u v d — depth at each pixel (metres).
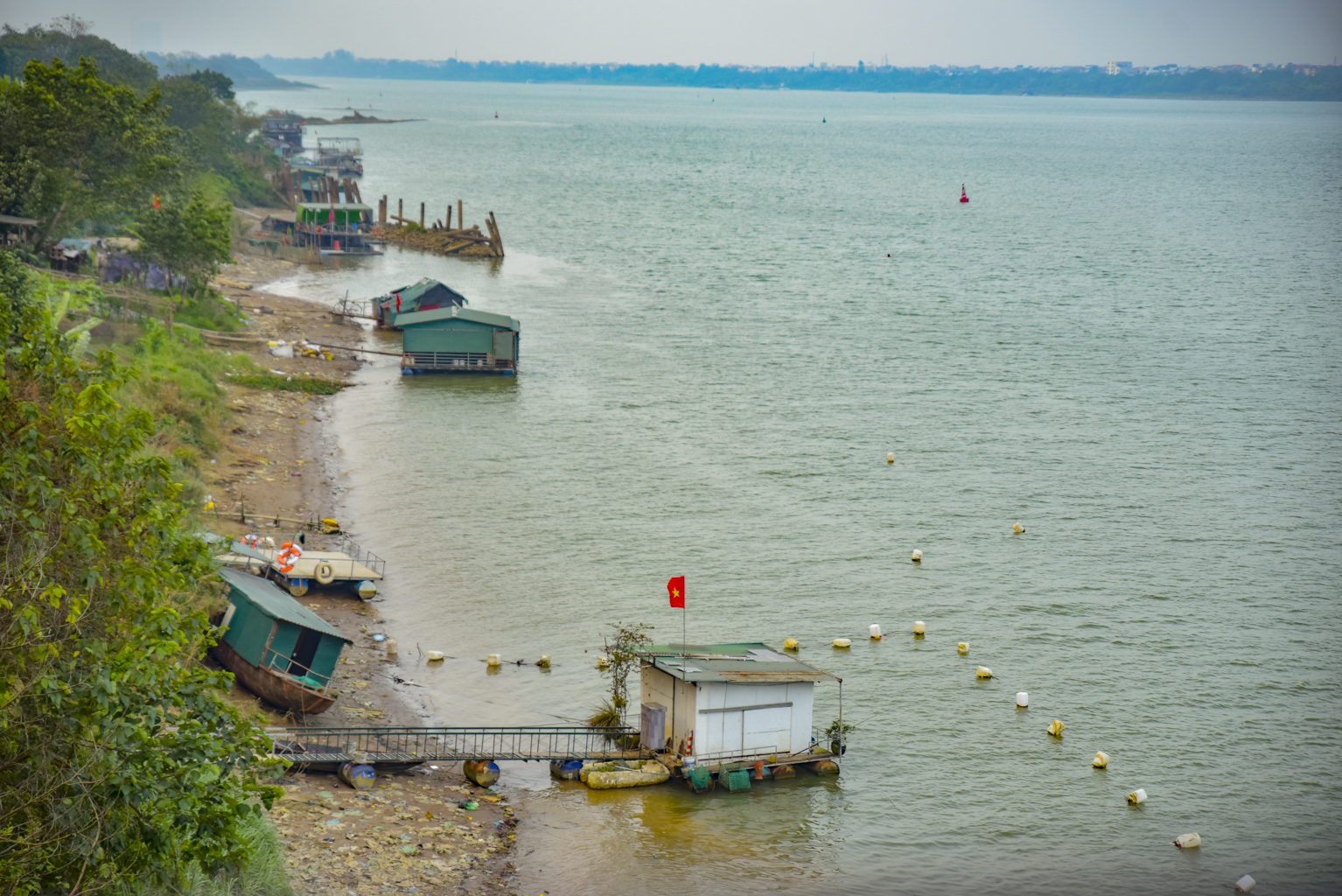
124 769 19.33
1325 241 182.62
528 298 119.31
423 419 74.19
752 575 51.22
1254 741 38.53
